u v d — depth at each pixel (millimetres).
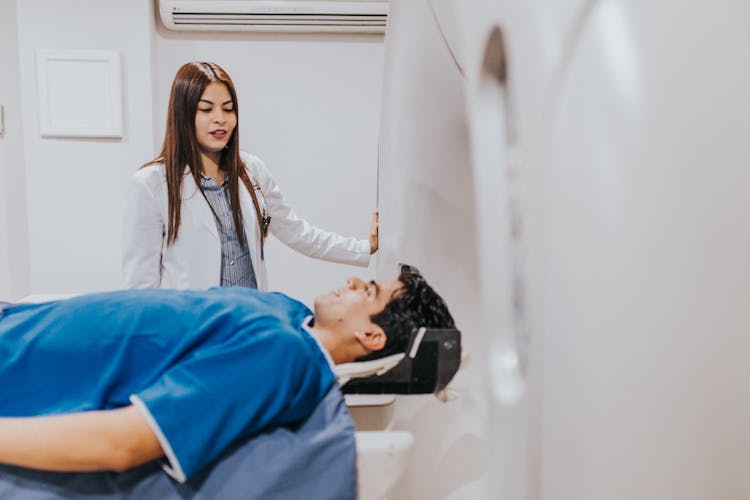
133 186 1526
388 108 980
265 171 1803
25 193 2627
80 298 933
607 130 367
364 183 2842
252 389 774
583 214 369
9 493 784
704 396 365
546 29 389
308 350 849
